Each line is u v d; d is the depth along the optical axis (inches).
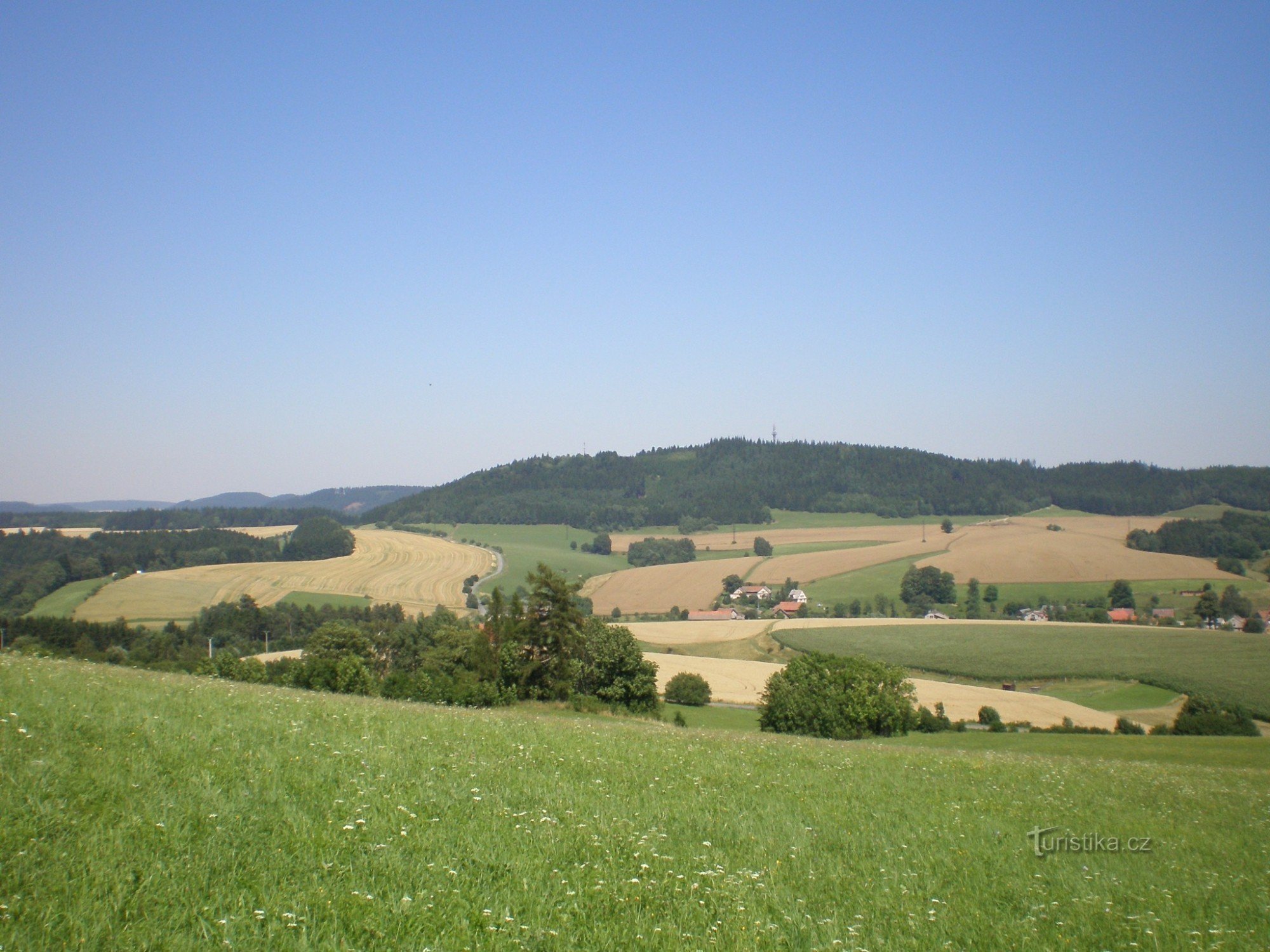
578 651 2397.9
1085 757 1758.1
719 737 1088.8
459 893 340.2
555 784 574.2
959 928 378.9
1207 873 520.4
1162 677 3380.9
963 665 3826.3
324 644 3186.5
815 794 658.8
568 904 346.3
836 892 411.2
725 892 384.8
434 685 2224.4
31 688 671.8
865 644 4315.9
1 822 353.4
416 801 477.4
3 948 257.4
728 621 5177.2
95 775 436.1
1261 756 1795.0
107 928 277.3
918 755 1069.8
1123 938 386.0
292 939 284.5
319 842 381.1
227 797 434.3
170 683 936.3
